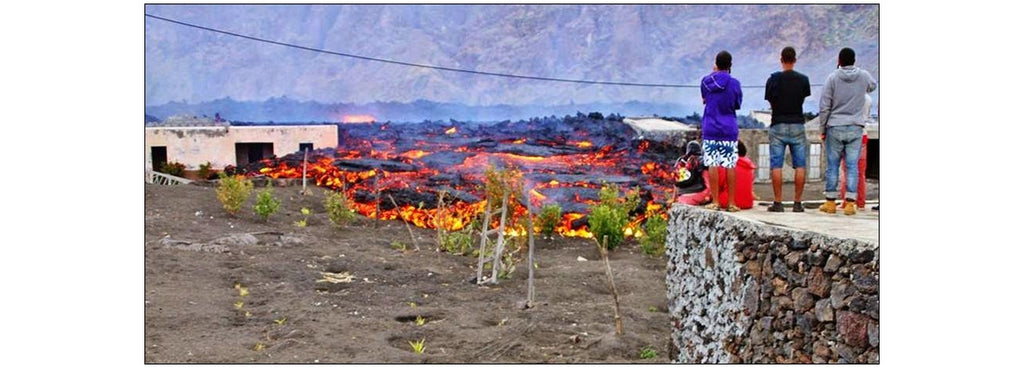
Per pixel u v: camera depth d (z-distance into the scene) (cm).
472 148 2636
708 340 845
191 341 1032
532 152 2544
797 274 688
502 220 1452
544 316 1202
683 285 936
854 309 626
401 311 1217
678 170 1015
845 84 844
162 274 1338
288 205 2064
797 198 878
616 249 1792
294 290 1316
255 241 1612
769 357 718
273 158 2600
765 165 2680
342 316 1183
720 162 876
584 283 1431
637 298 1335
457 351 1037
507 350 1038
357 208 2086
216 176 2780
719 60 881
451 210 1958
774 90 874
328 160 2502
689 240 920
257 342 1048
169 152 2800
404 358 991
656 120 2820
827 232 675
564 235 1920
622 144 2595
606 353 1034
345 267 1477
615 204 1872
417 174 2367
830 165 858
